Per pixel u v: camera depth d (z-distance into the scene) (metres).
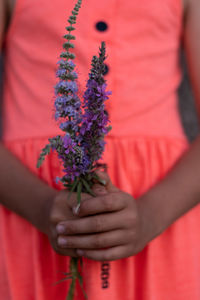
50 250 0.90
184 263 0.92
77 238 0.72
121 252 0.72
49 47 0.97
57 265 0.89
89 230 0.70
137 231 0.73
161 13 1.00
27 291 0.88
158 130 0.99
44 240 0.89
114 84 0.95
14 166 0.86
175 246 0.92
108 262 0.86
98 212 0.70
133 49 0.98
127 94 0.96
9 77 1.05
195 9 1.04
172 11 1.03
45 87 0.96
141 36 1.00
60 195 0.74
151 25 1.00
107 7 0.97
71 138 0.62
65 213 0.73
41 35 0.98
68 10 0.96
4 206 0.89
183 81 1.69
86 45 0.94
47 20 0.96
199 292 0.94
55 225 0.75
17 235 0.90
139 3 0.98
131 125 0.96
